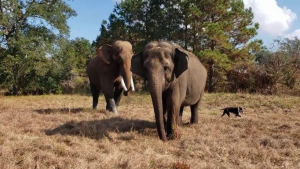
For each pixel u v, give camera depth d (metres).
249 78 21.39
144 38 24.55
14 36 22.48
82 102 15.25
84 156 4.89
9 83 22.83
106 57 9.95
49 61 24.17
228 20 21.55
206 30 19.59
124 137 6.29
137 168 4.40
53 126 7.53
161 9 23.11
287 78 20.23
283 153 5.40
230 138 6.43
